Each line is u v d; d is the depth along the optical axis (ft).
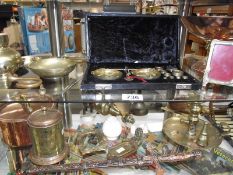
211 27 2.31
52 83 2.33
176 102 2.23
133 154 2.35
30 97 2.12
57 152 2.08
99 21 3.00
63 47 2.99
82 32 3.31
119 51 3.11
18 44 3.33
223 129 2.66
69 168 2.08
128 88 2.24
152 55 3.15
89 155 2.31
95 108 2.56
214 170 2.25
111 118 2.54
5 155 2.37
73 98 2.17
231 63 2.10
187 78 2.43
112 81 2.31
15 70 2.43
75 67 2.55
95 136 2.57
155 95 2.23
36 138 1.94
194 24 2.41
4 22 3.67
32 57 2.79
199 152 2.28
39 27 3.23
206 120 2.82
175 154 2.27
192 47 3.25
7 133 2.06
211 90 2.26
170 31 3.09
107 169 2.24
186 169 2.29
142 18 3.03
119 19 3.02
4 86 2.23
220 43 2.10
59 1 2.75
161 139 2.57
